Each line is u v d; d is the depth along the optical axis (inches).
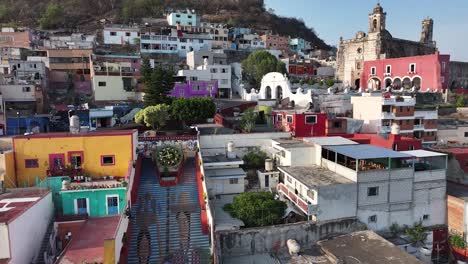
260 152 1585.9
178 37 3897.6
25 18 4746.6
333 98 2273.6
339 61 3905.0
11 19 4699.8
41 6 4958.2
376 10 3545.8
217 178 1320.1
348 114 2175.2
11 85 2182.6
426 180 1277.1
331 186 1160.8
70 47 3329.2
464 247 1214.9
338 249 1053.8
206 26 4714.6
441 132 2106.3
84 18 4916.3
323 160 1396.4
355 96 2183.8
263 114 2042.3
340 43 3885.3
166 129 1817.2
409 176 1244.5
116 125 2118.6
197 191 1233.4
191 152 1464.1
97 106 2399.1
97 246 913.5
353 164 1305.4
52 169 1214.3
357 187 1189.7
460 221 1243.8
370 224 1219.9
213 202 1299.2
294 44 5452.8
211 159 1435.8
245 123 1836.9
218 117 1978.3
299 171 1339.8
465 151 1546.5
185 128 1831.9
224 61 3531.0
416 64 3149.6
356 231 1178.6
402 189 1242.0
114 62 2743.6
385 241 1088.8
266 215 1179.3
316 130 1771.7
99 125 2148.1
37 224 966.4
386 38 3582.7
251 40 4864.7
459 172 1485.0
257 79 3284.9
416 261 968.9
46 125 2060.8
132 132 1270.9
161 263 994.7
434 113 2076.8
